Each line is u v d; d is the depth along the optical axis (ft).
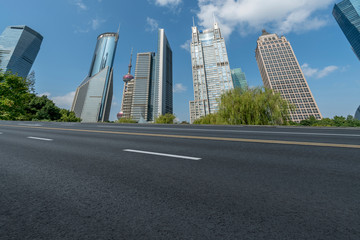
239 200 6.11
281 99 54.13
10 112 97.30
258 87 59.67
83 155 13.38
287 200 6.04
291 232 4.46
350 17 501.97
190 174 8.94
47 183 7.89
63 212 5.50
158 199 6.30
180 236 4.41
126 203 6.04
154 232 4.57
